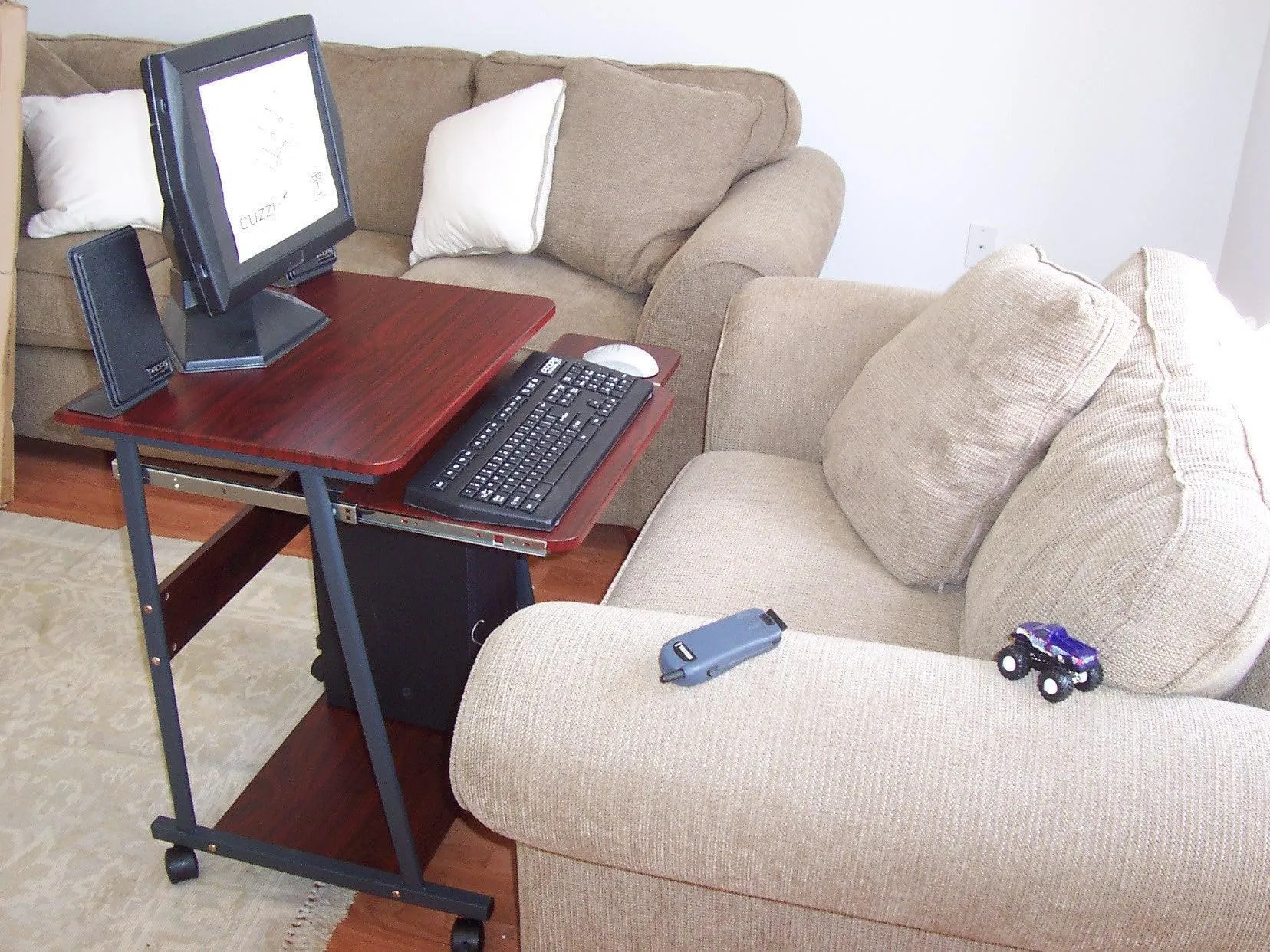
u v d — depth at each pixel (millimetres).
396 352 1443
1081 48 2586
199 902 1588
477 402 1562
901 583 1508
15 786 1773
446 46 3039
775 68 2824
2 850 1659
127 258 1257
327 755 1759
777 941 1216
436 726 1804
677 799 996
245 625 2143
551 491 1276
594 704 1031
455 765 1057
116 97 2631
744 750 993
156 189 2572
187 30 3238
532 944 1329
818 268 2285
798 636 1101
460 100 2711
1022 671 1012
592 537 2441
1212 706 999
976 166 2777
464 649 1696
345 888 1616
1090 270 2824
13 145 2324
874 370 1675
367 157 2740
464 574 1617
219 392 1332
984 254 2865
